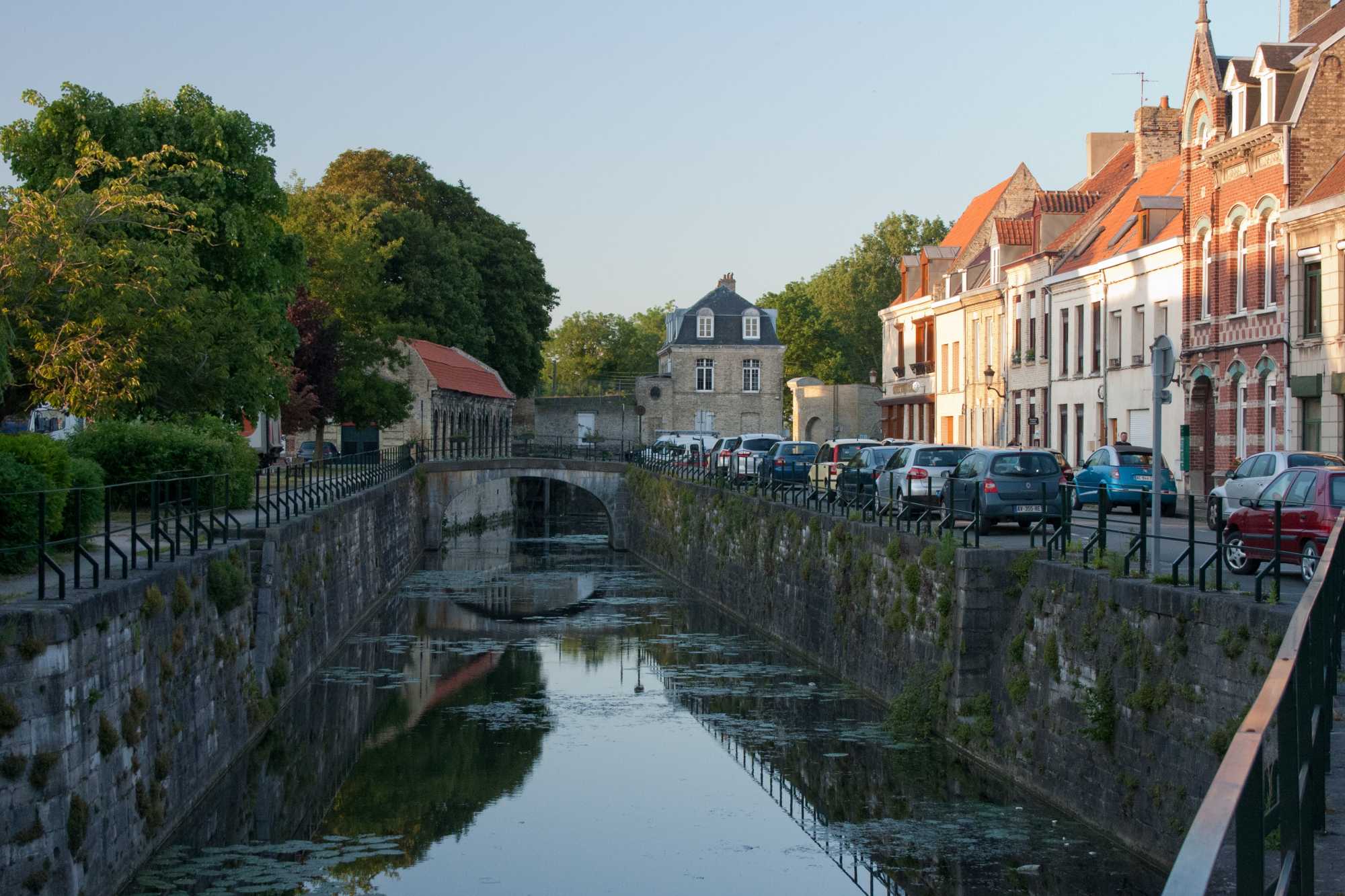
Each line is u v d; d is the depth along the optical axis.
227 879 15.62
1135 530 26.22
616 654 32.25
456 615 39.62
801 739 22.31
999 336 55.62
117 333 26.48
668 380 93.25
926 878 15.27
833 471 38.03
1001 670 19.31
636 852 17.19
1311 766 5.11
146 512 25.41
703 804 19.28
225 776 19.64
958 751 20.00
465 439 62.38
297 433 58.00
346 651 32.78
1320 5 40.47
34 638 11.72
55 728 11.87
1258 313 35.22
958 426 60.66
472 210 83.06
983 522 26.30
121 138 31.55
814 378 85.69
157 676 15.83
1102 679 15.97
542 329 90.06
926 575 22.00
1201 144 38.41
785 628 32.88
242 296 33.44
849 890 15.49
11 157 31.73
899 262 102.69
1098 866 14.95
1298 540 17.56
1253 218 35.56
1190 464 38.69
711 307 95.12
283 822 18.33
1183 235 39.03
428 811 19.05
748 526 37.88
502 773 21.12
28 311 25.38
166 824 16.19
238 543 21.81
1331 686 7.10
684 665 30.39
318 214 56.94
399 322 67.88
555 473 62.78
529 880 16.03
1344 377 31.06
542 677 29.34
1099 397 45.28
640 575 51.56
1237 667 13.15
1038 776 17.67
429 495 60.31
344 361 54.69
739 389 94.31
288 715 24.28
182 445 26.14
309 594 27.98
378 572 42.12
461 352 76.06
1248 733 3.49
